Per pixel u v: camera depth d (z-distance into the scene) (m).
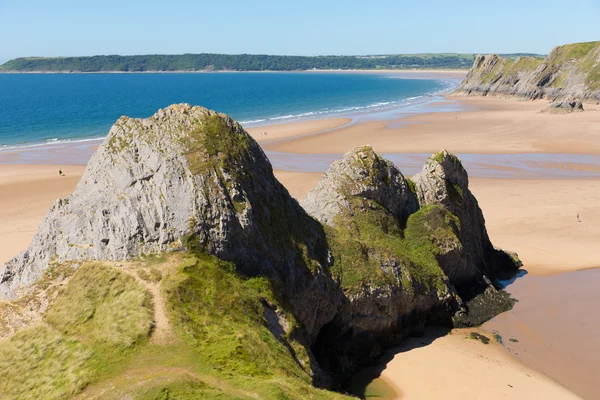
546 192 74.75
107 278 29.77
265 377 24.94
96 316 28.25
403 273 38.25
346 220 41.19
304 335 32.22
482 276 46.00
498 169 89.06
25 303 30.77
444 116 164.25
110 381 23.48
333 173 45.00
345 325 35.34
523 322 40.56
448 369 33.22
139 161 34.72
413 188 47.38
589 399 30.67
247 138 38.12
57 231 33.84
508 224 62.59
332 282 35.25
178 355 25.03
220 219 32.06
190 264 29.89
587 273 49.88
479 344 37.09
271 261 33.28
